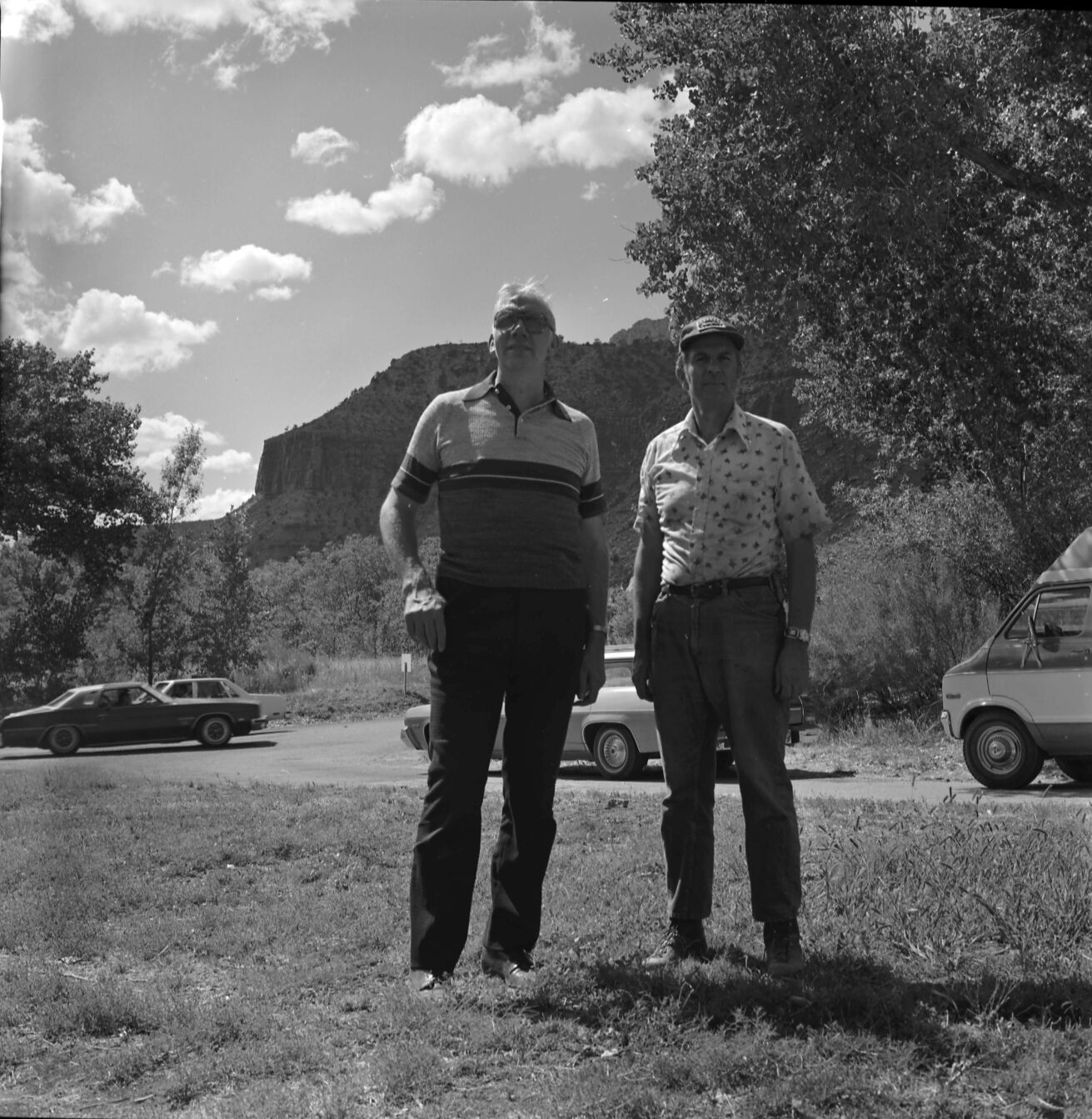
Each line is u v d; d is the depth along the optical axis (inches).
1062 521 775.7
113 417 1349.7
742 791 170.4
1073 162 714.8
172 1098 130.0
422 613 160.9
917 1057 130.9
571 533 169.2
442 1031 143.2
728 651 170.9
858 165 694.5
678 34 707.4
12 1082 136.9
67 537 1374.3
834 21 658.8
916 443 892.0
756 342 921.5
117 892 240.4
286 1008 159.6
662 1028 139.6
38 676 1494.8
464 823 165.0
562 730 170.9
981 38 714.8
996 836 236.7
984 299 801.6
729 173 737.0
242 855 279.0
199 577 1553.9
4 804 427.2
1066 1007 143.4
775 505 174.7
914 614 767.7
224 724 1017.5
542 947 184.2
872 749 661.9
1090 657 458.0
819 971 160.7
